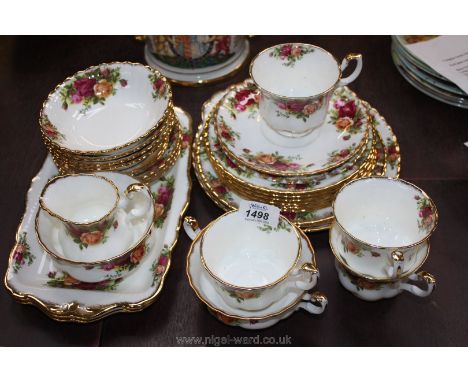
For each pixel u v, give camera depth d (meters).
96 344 0.80
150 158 0.91
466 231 0.90
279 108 0.88
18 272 0.82
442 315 0.81
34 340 0.80
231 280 0.81
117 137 0.98
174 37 1.11
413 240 0.83
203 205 0.96
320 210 0.89
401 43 1.11
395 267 0.71
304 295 0.75
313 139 0.93
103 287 0.82
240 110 0.98
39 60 1.27
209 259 0.79
